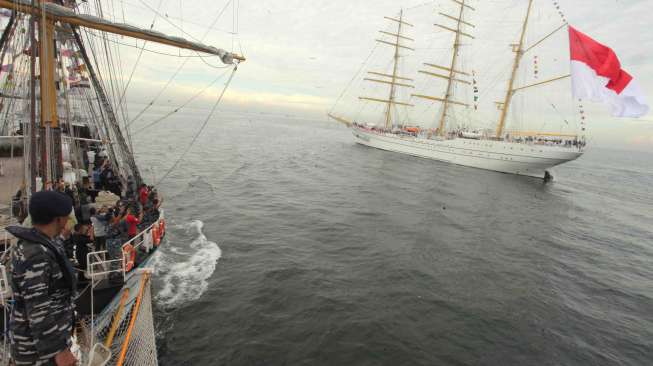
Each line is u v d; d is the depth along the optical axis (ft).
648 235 108.99
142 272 35.94
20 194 36.65
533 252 79.10
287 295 47.65
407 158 257.96
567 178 252.62
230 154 199.41
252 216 83.30
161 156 164.76
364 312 45.37
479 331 44.14
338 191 125.18
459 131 255.70
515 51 211.41
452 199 129.80
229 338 37.78
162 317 40.50
